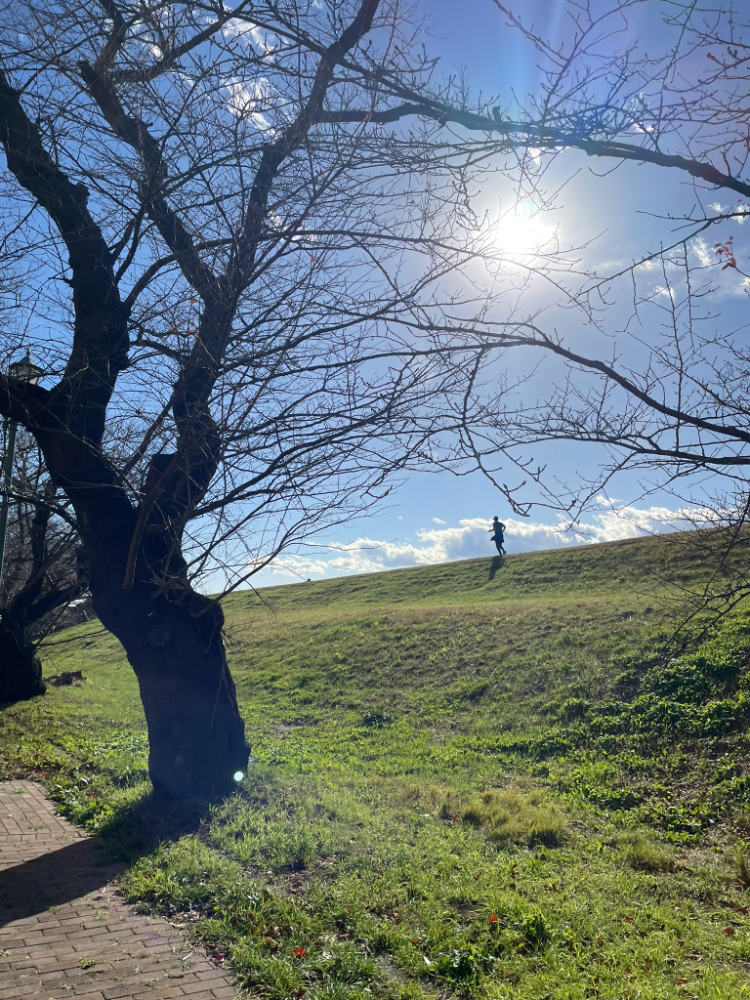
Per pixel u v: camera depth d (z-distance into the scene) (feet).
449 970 15.12
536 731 44.78
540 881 20.95
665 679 44.68
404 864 21.40
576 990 14.34
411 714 55.21
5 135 22.17
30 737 43.29
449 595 97.25
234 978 14.65
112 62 18.78
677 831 27.81
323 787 31.37
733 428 11.32
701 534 13.78
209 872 20.24
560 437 12.35
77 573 43.06
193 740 27.27
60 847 23.07
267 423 18.03
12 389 24.18
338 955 15.46
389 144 16.14
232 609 114.62
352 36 16.53
